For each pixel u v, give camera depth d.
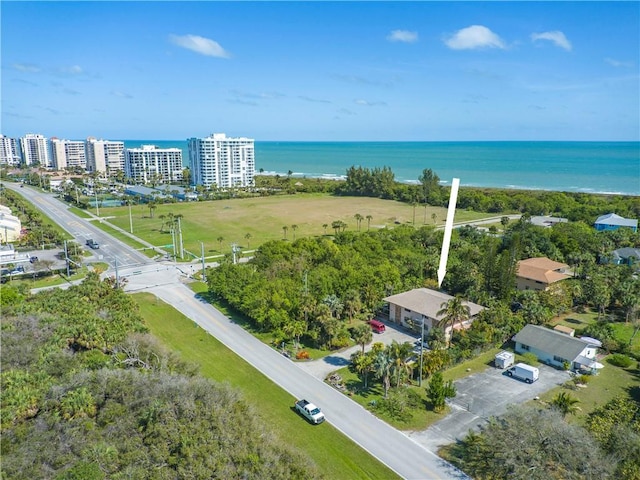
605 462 38.00
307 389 56.50
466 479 41.06
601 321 77.69
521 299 79.62
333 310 72.06
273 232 150.38
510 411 44.66
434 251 106.88
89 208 197.50
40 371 49.72
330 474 41.62
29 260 106.50
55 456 38.66
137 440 40.56
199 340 70.38
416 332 72.75
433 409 52.03
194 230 153.50
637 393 55.22
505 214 182.75
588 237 115.06
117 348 57.69
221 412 43.81
